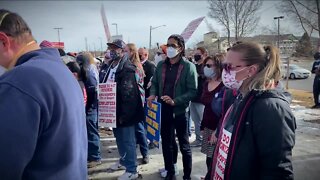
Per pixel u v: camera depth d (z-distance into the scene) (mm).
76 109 1424
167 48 3594
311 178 4012
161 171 4219
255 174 1663
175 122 3689
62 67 1442
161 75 3793
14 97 1180
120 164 4359
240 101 1764
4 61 1396
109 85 3744
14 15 1390
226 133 1837
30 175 1264
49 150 1277
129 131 3861
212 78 3512
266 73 1662
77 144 1411
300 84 19547
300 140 5766
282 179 1542
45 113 1238
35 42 1476
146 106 4293
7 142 1147
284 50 44969
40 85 1244
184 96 3562
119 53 4012
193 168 4406
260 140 1577
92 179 4102
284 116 1565
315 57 10180
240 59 1736
